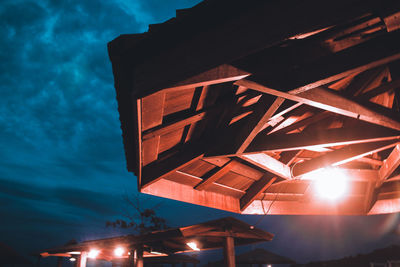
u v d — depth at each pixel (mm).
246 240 8195
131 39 1764
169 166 3600
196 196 4789
